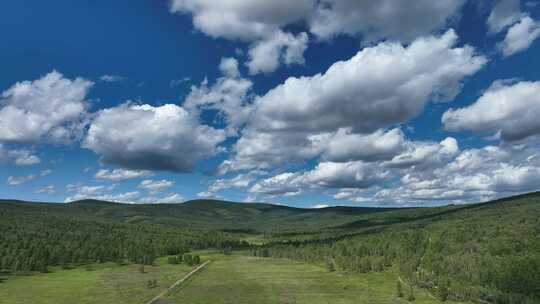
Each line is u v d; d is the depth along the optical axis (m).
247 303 178.00
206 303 177.38
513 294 176.88
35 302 169.25
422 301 179.25
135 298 180.88
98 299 177.12
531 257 197.75
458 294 185.38
